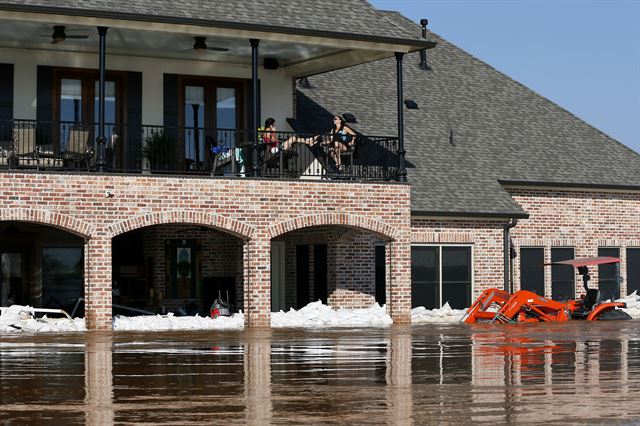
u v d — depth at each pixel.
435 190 57.41
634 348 34.91
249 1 48.12
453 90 66.00
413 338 39.69
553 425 20.25
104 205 44.66
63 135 49.97
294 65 54.56
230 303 54.31
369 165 54.72
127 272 53.59
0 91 49.12
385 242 51.62
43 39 48.69
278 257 56.94
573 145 65.12
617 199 63.81
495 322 49.81
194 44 49.00
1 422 20.61
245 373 28.02
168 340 38.84
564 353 33.12
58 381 26.47
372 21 49.91
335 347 35.69
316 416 21.23
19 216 43.44
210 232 54.53
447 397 23.61
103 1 44.59
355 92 61.94
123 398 23.62
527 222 60.81
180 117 52.28
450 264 57.16
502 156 61.88
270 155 51.38
